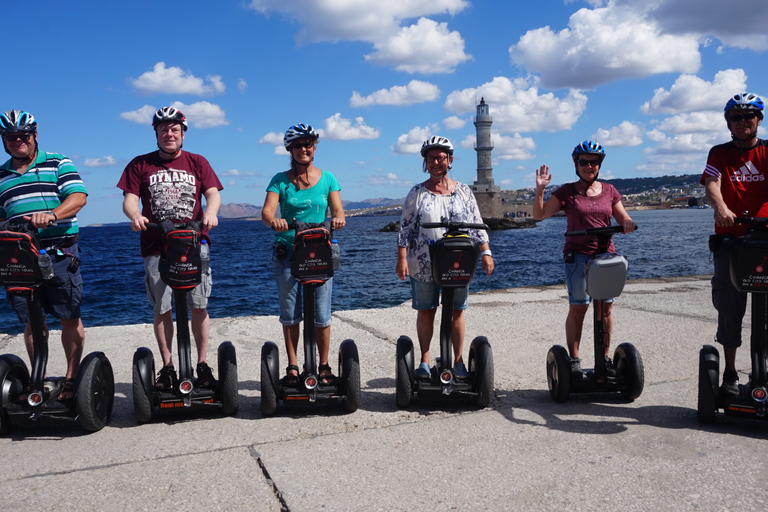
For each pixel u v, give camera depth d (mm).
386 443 3398
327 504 2658
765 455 3158
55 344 6168
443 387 3947
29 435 3611
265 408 3828
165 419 3887
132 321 15844
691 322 6883
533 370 5070
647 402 4121
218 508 2633
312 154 4012
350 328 6863
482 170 105125
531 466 3055
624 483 2844
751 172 3711
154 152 3996
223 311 17125
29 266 3438
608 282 3717
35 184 3781
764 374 3461
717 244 3756
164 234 3566
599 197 4238
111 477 2949
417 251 4176
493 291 9875
